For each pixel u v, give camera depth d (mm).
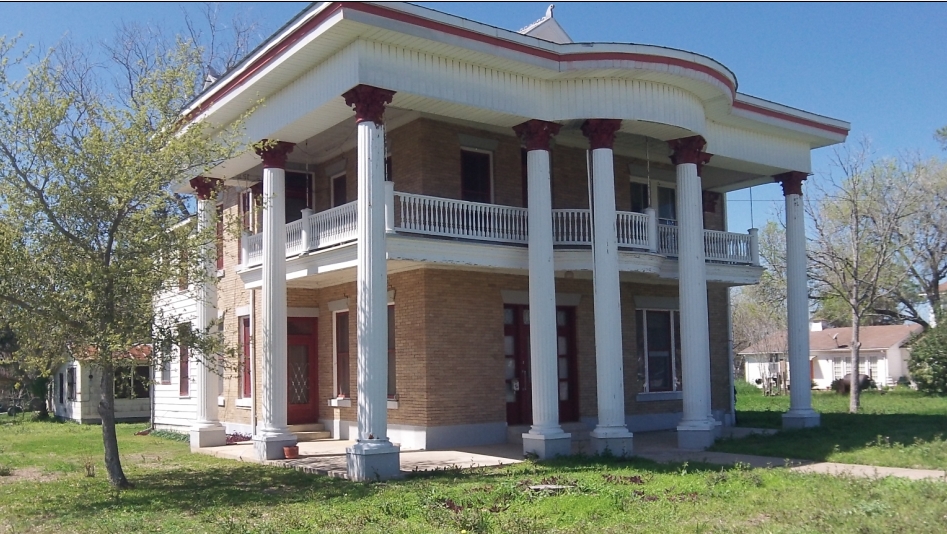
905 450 15773
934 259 39844
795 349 21734
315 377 21609
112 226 13148
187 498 12492
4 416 41312
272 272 17203
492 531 9422
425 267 17922
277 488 13398
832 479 12578
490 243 17016
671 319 23094
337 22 13664
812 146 22859
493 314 18953
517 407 19438
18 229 12641
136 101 14250
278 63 15453
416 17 14266
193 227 14406
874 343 57281
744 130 20797
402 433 18266
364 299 14289
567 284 20453
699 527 9320
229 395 23719
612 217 16719
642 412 21766
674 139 18297
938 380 39531
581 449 16719
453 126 18688
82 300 12750
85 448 21719
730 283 22109
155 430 27281
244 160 18531
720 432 20125
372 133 14453
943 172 38250
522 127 16719
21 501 12789
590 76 16562
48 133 12930
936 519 9414
